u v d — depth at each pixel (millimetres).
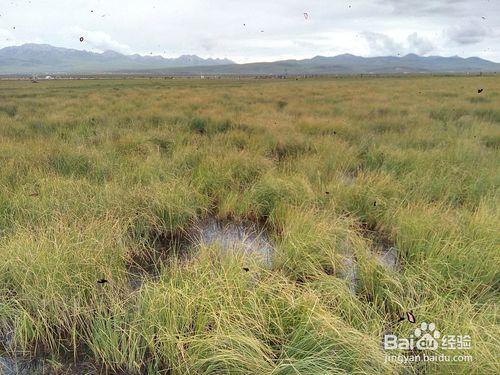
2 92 27547
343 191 5832
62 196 5242
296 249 4059
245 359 2582
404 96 20734
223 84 45875
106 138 9180
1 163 6590
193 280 3457
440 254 3885
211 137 9719
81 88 34906
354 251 4254
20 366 2826
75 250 3754
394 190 5832
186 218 5438
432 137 9453
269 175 6344
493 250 3902
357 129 10797
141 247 4695
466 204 5543
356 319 3074
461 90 23938
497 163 7145
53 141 8688
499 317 3004
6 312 3137
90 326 3172
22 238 3873
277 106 17453
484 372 2451
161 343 2850
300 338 2807
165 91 27156
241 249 4090
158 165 6902
